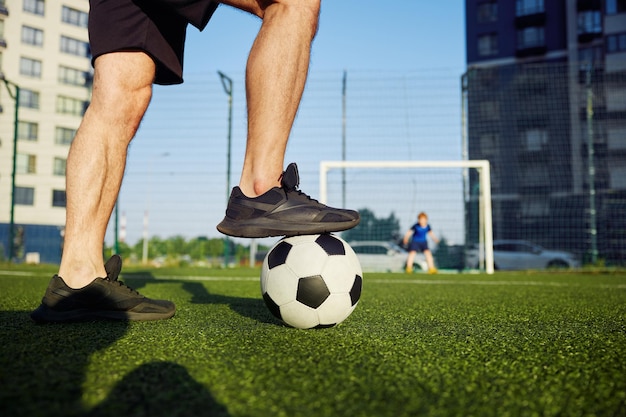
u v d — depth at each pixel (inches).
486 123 593.0
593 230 415.2
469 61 1136.8
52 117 1072.8
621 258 491.5
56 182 1044.5
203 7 62.2
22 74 1129.4
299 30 64.7
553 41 1083.9
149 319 69.5
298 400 31.2
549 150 660.7
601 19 1035.9
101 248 67.8
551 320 77.3
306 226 63.4
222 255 450.0
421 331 62.6
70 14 1208.8
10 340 51.3
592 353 47.3
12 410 28.6
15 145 398.9
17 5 1133.1
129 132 67.1
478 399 32.1
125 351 45.5
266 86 63.7
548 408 30.5
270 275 64.5
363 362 42.1
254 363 41.1
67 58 1195.3
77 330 59.4
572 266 517.7
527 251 534.9
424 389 34.1
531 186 622.8
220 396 31.8
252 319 72.4
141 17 63.4
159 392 32.4
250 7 66.5
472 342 53.6
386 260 432.8
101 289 65.7
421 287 176.7
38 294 119.6
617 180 707.4
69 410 28.7
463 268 438.9
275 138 64.6
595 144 701.3
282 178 64.6
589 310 93.9
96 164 64.2
